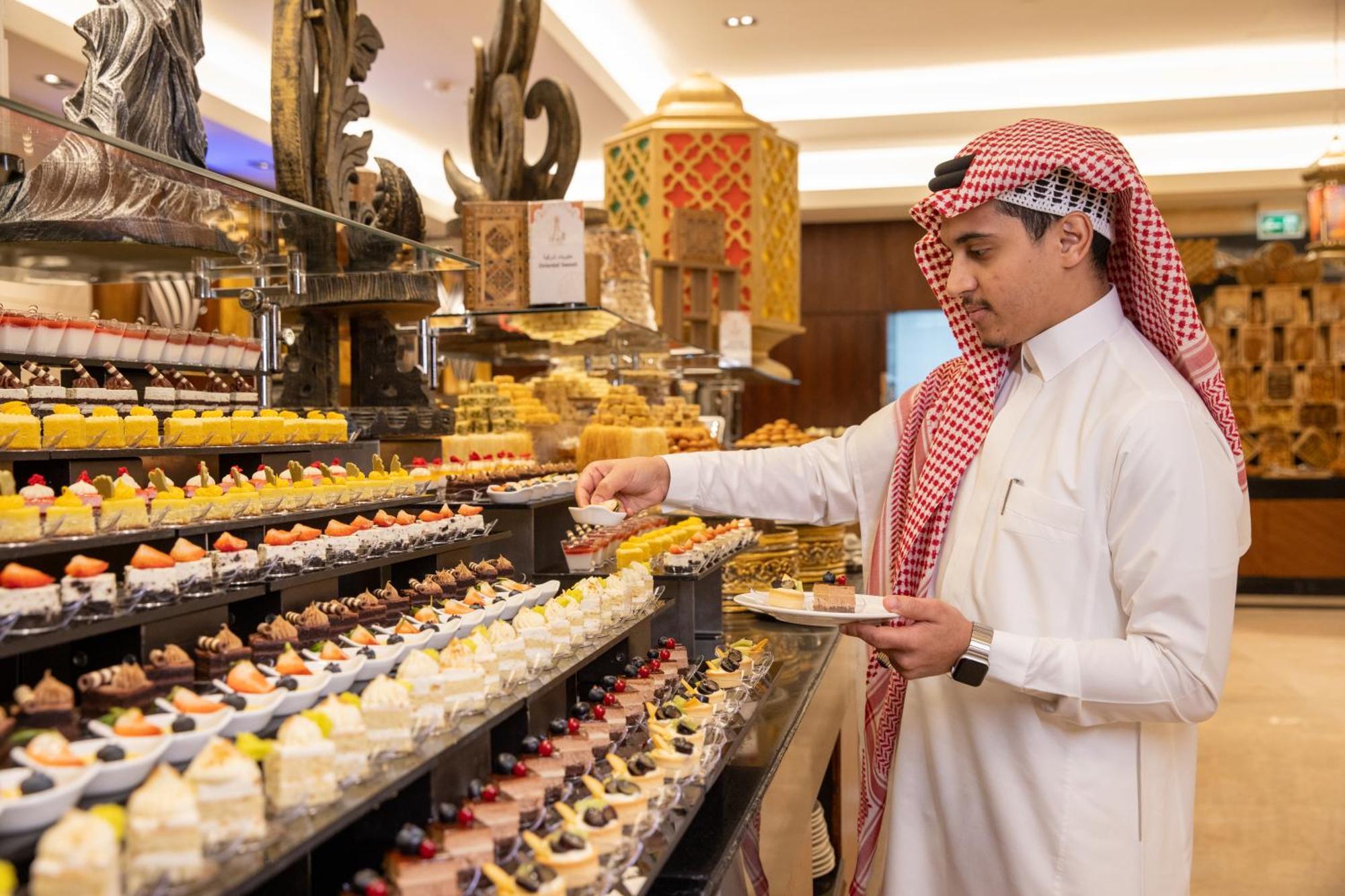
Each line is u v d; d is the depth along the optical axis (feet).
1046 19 24.91
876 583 7.15
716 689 7.47
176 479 7.28
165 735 4.02
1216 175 34.27
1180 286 5.78
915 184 35.60
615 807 5.17
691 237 19.11
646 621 8.43
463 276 9.43
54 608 4.40
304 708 4.74
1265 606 33.71
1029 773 5.85
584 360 15.08
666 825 5.30
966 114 30.09
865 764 7.07
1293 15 24.80
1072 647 5.55
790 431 16.30
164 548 5.77
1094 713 5.57
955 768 6.21
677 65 27.86
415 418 10.33
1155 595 5.48
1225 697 22.35
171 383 8.03
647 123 21.52
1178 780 6.03
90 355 7.47
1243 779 17.28
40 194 6.14
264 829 3.63
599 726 6.36
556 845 4.57
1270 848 14.44
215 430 7.39
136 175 5.95
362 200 12.32
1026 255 5.92
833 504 7.55
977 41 26.37
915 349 40.70
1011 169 5.68
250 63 23.72
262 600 5.86
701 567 9.58
